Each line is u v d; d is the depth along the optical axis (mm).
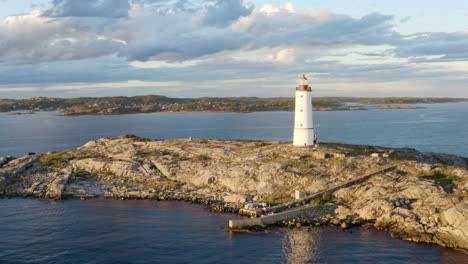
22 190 65562
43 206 57594
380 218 46469
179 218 51438
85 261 38500
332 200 53406
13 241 43719
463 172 53281
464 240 39781
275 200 54938
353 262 38000
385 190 52062
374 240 42531
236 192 60438
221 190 62125
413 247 40500
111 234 45844
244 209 52094
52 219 51531
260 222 47781
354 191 53969
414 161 62406
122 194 63094
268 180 61188
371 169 60500
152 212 54250
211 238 44344
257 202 55219
